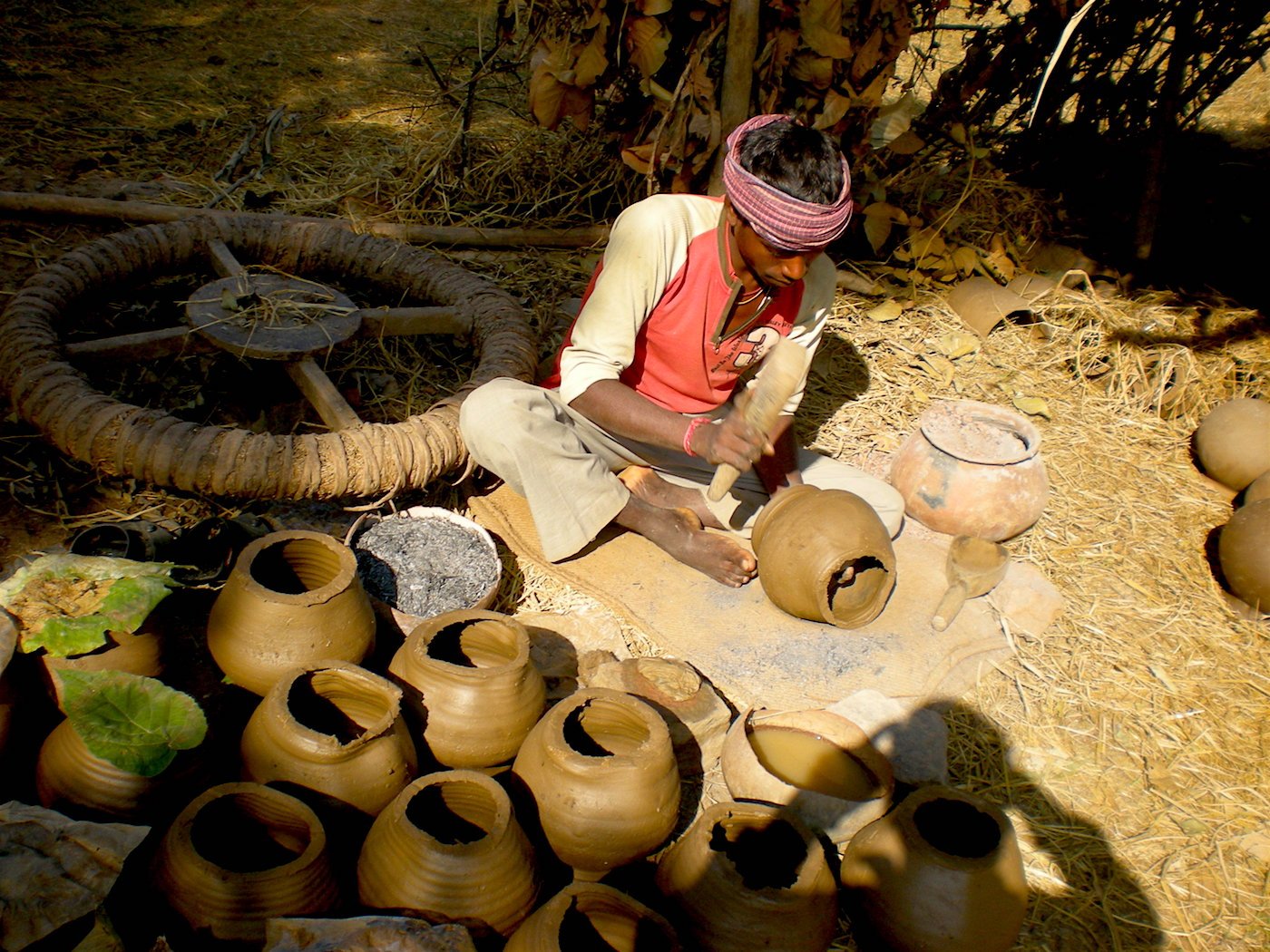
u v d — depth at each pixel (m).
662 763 1.94
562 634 2.56
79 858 1.67
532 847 1.85
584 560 2.87
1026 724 2.65
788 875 1.96
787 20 3.44
